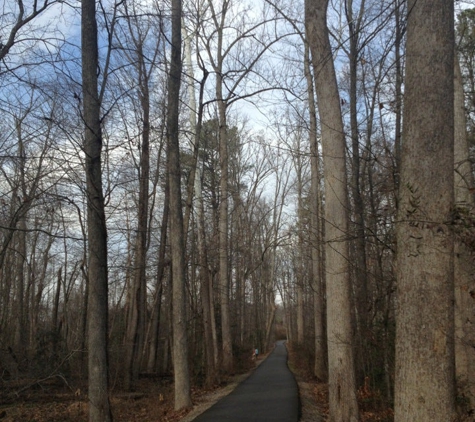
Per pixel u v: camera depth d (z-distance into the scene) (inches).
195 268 1103.0
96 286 333.1
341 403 372.5
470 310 347.6
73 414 556.1
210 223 1214.9
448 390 195.2
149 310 1238.9
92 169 341.7
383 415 466.6
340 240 368.8
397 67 433.4
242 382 813.9
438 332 197.9
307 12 390.6
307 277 1242.6
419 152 211.2
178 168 576.7
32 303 1117.1
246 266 1612.9
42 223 619.5
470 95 575.8
